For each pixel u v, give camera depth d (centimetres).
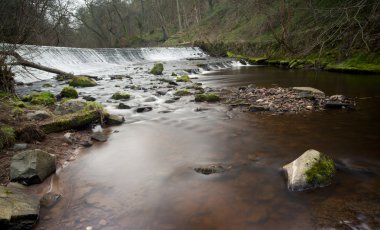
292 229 376
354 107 970
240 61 2931
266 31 3303
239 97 1192
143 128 823
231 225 389
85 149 670
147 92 1355
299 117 879
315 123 815
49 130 734
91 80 1558
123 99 1202
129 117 937
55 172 552
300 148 640
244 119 881
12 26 1018
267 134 739
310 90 1190
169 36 5303
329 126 786
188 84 1580
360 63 1825
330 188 466
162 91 1325
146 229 387
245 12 4044
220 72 2273
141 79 1766
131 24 6406
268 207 425
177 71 2131
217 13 4850
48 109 948
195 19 5503
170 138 737
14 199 408
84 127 802
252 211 418
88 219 408
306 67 2169
